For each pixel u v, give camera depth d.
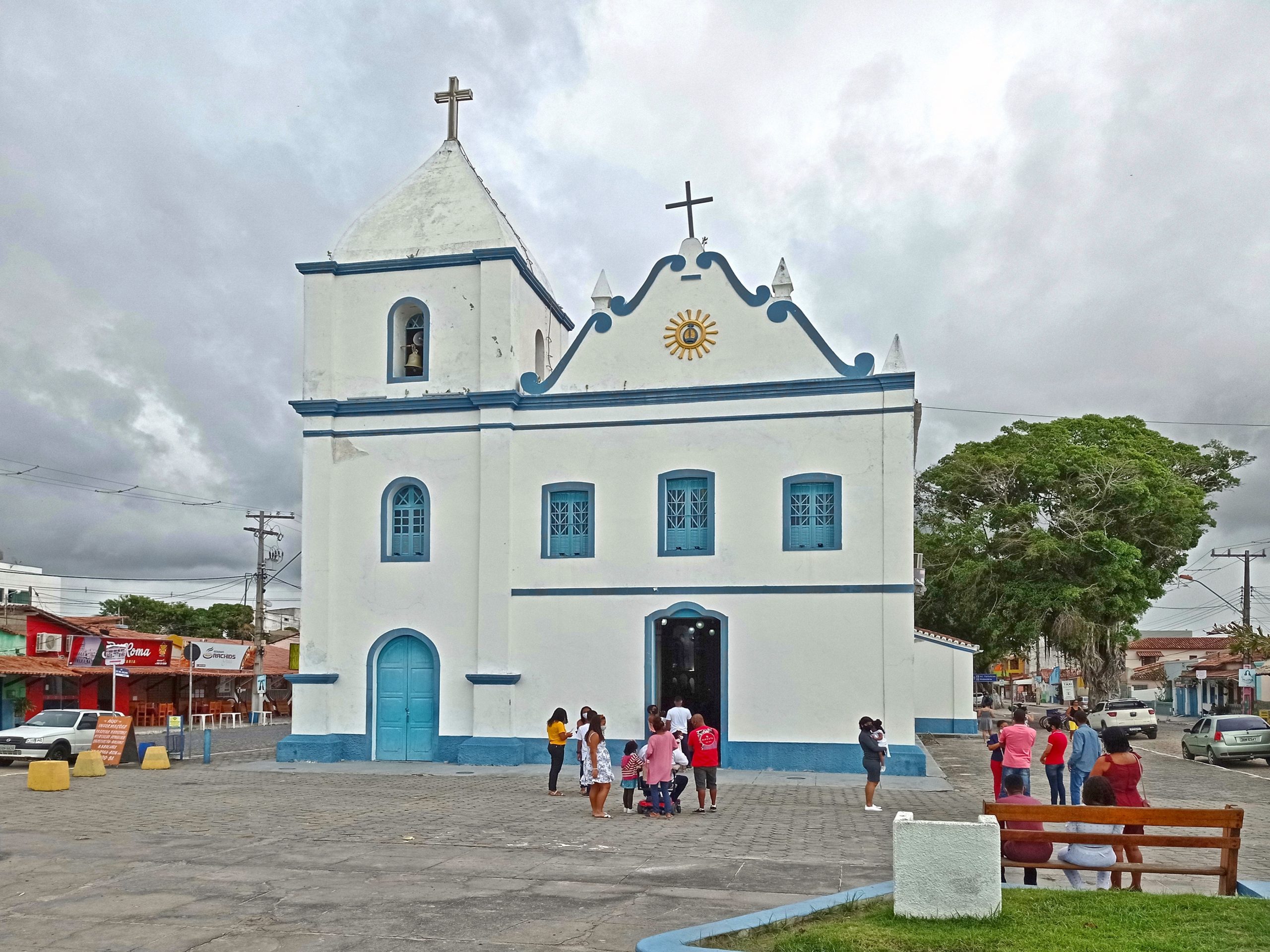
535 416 24.23
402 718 24.27
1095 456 42.22
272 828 15.14
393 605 24.45
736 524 23.03
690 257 24.03
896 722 21.84
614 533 23.58
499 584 23.77
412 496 24.81
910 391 22.50
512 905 10.41
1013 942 8.00
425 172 26.30
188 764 25.03
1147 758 32.44
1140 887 10.41
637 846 13.64
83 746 27.62
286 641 69.62
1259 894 9.68
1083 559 41.38
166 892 11.05
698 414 23.47
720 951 8.18
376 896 10.83
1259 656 50.66
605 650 23.36
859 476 22.55
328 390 25.23
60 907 10.46
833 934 8.32
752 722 22.52
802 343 23.25
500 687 23.47
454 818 16.11
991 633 43.59
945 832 8.81
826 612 22.42
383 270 25.44
